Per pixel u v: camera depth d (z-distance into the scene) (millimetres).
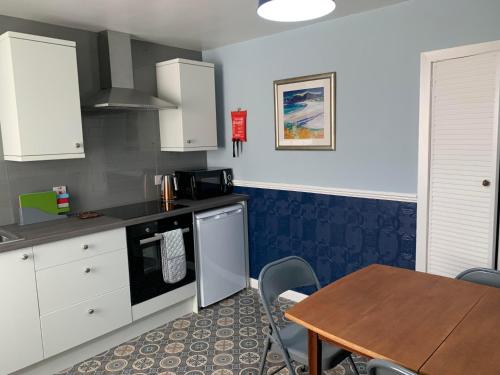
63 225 2686
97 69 3145
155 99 3109
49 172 2930
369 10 2766
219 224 3445
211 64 3586
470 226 2500
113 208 3268
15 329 2322
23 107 2492
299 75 3217
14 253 2279
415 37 2584
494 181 2363
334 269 3201
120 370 2580
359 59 2863
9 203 2742
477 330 1439
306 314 1603
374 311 1612
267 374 2471
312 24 3074
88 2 2441
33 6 2494
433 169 2621
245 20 2898
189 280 3268
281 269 2137
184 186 3611
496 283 1959
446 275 2643
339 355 1874
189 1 2461
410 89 2648
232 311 3369
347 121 2986
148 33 3193
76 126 2748
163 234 3006
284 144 3381
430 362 1250
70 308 2555
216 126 3797
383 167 2844
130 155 3426
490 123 2344
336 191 3096
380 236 2906
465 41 2391
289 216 3441
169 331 3055
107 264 2721
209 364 2607
